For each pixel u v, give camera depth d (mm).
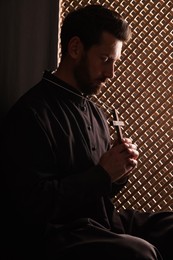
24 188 1460
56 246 1449
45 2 2363
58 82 1663
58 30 2375
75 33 1663
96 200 1593
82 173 1533
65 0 2529
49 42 2371
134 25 2561
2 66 2338
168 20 2533
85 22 1646
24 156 1491
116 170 1535
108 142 1832
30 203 1449
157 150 2611
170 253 1686
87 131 1659
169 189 2703
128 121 2615
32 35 2359
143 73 2580
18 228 1546
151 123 2602
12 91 2348
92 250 1413
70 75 1685
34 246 1511
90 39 1632
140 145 2615
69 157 1575
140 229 1762
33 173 1475
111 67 1657
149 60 2562
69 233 1487
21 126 1522
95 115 1820
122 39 1659
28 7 2354
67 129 1596
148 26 2549
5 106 2328
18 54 2354
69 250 1425
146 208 2639
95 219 1629
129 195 2621
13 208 1492
